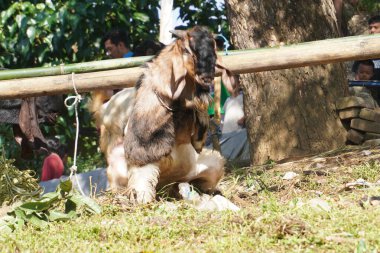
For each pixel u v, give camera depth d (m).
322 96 9.76
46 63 13.20
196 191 7.23
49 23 12.85
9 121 9.31
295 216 5.47
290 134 9.70
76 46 13.34
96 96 7.88
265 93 9.80
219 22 14.54
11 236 5.62
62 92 7.56
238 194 7.44
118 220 6.00
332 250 4.72
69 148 14.55
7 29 13.07
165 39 10.30
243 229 5.29
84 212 6.33
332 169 8.09
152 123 6.80
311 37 9.84
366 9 14.04
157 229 5.46
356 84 10.55
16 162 13.71
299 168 8.55
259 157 9.80
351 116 9.66
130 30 13.47
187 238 5.27
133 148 6.85
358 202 6.11
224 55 7.37
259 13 9.84
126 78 7.46
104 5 12.88
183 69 6.67
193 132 6.99
